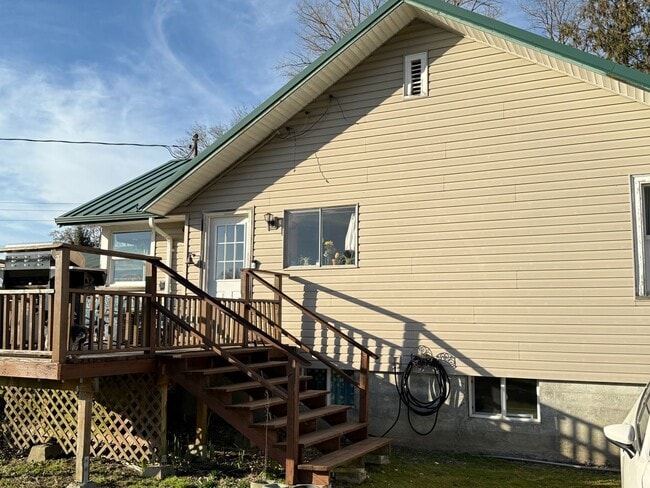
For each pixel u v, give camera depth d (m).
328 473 6.35
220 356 7.82
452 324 9.09
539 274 8.59
